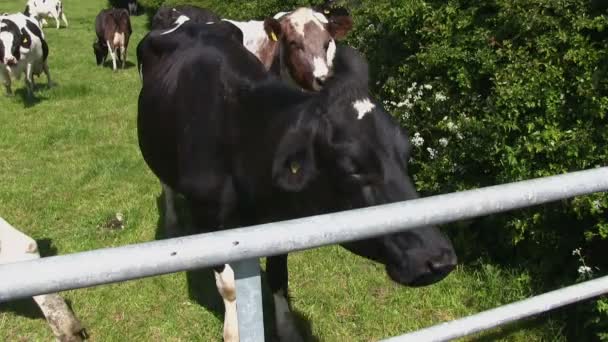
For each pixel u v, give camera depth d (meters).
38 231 5.21
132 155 7.12
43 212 5.59
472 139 4.16
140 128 4.21
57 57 14.27
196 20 5.30
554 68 3.74
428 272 2.24
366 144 2.38
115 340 3.81
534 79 3.76
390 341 1.90
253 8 9.93
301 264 4.62
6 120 8.71
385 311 4.02
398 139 2.45
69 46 16.14
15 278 1.15
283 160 2.60
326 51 6.11
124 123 8.48
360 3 6.95
